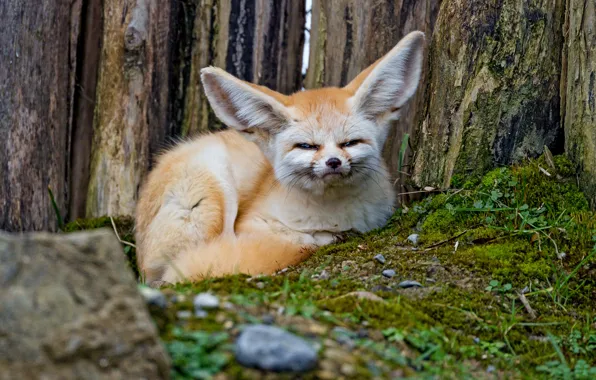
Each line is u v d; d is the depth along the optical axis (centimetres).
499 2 714
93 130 903
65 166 895
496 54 716
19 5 821
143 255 812
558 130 725
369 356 412
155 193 809
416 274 621
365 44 888
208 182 792
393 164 898
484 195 700
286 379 365
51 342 330
